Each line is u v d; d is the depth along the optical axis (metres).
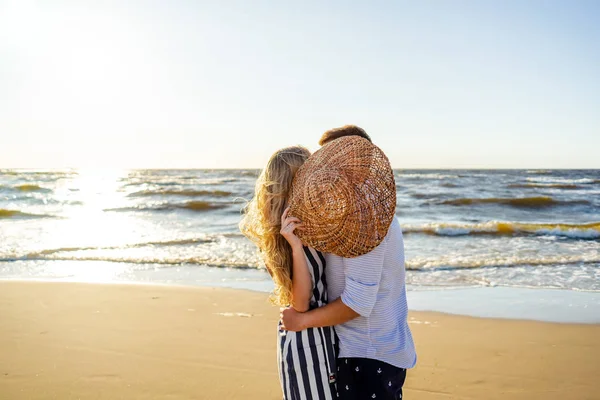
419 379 3.74
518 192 29.53
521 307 5.85
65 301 5.90
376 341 1.95
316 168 1.86
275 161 2.01
